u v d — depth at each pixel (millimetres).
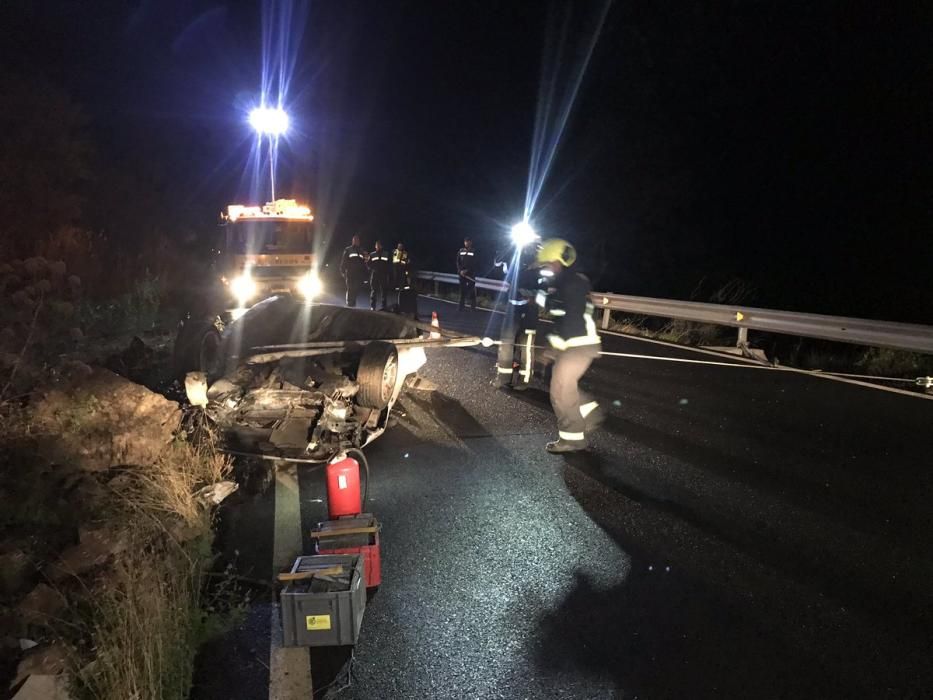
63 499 4480
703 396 8734
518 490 5684
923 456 6457
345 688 3350
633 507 5348
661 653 3613
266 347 6594
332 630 3545
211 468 5570
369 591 4180
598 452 6602
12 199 12906
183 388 6836
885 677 3434
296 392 6098
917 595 4152
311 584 3590
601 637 3744
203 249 20703
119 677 3004
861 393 8875
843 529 4984
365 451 6672
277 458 5723
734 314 11922
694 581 4297
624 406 8242
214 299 14516
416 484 5820
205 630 3695
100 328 10500
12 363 6020
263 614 3943
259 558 4555
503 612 3967
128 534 4223
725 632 3791
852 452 6578
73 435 5234
